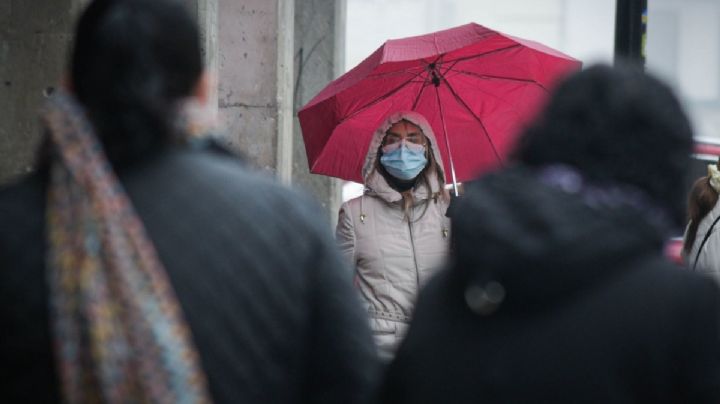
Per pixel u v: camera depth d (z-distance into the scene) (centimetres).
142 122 425
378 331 1002
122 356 402
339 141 1183
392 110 1176
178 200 422
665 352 410
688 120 434
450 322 440
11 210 421
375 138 1029
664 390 412
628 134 428
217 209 423
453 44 1095
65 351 405
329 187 1984
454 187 1111
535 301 422
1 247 416
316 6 1975
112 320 404
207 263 416
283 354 427
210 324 412
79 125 421
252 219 425
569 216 417
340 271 441
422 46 1101
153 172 425
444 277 454
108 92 424
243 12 1628
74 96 432
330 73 1986
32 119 1207
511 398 421
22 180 433
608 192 425
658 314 412
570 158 430
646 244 418
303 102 1989
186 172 428
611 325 414
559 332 419
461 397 429
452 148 1188
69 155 417
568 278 416
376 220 1020
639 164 426
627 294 416
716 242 1211
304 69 1989
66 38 1200
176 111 433
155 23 430
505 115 1182
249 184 432
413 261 1012
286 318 425
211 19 1407
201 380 407
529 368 420
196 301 412
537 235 416
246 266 420
